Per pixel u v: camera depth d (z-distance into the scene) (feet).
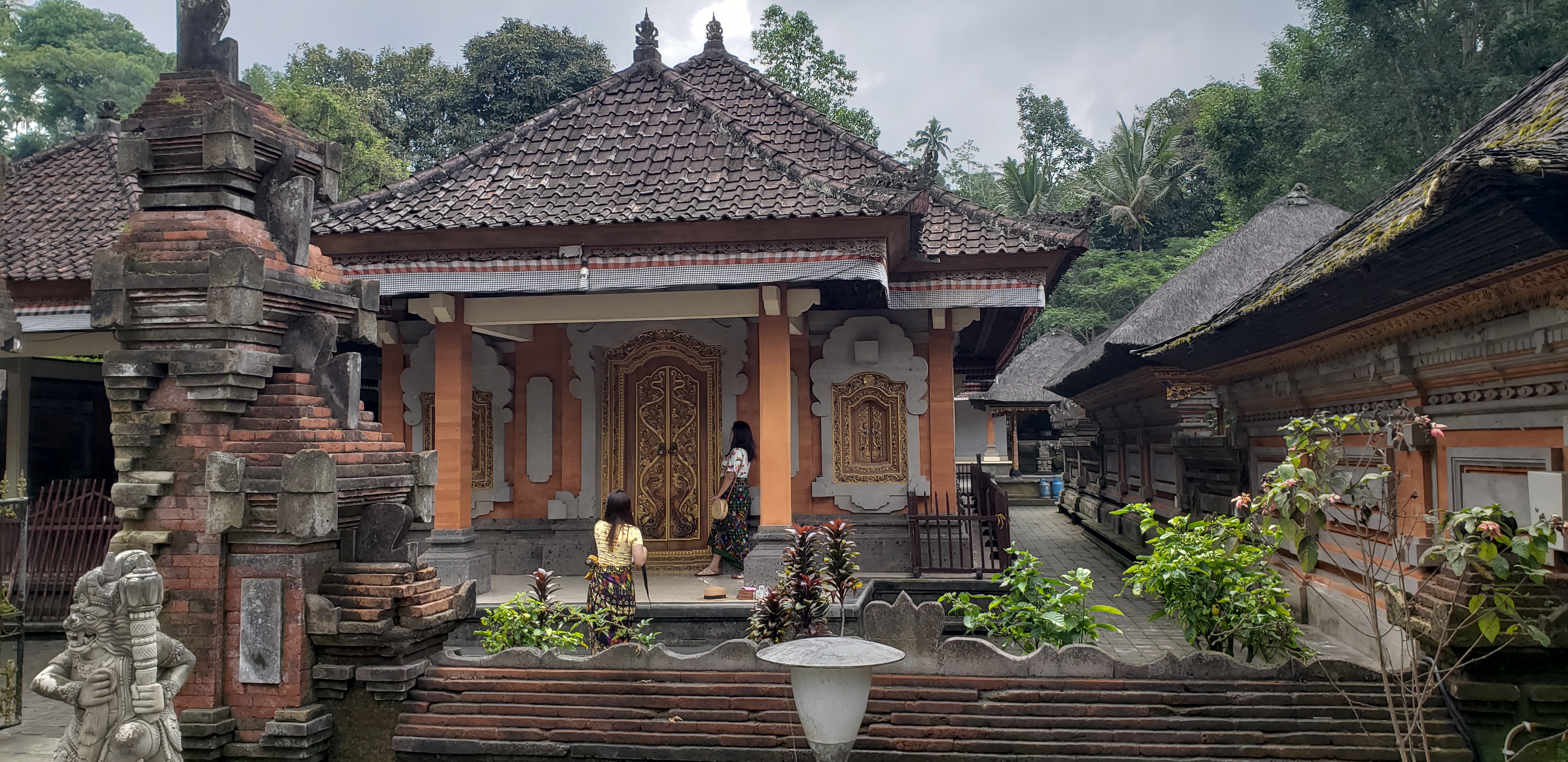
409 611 18.33
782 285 29.14
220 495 17.19
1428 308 17.88
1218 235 94.38
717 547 32.68
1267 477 14.51
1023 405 86.38
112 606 14.55
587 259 28.25
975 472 38.19
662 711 17.72
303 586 17.74
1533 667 15.07
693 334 35.65
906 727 16.78
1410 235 14.79
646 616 27.40
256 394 18.22
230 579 17.84
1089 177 128.67
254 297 17.63
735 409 35.53
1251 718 16.11
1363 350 21.84
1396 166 67.67
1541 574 13.35
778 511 29.22
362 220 29.04
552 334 35.78
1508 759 13.66
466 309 31.12
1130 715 16.44
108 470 48.96
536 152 33.50
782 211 26.81
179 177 18.25
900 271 31.99
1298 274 22.11
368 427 20.06
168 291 17.75
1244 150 79.00
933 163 26.43
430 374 35.76
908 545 33.99
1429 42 65.82
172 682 15.26
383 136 88.94
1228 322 24.63
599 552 23.62
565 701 18.01
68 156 47.55
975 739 16.52
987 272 31.81
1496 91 60.85
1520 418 17.10
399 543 18.54
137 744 14.34
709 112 34.06
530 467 35.45
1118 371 40.45
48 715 22.59
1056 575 42.65
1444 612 15.46
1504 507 17.94
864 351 34.68
